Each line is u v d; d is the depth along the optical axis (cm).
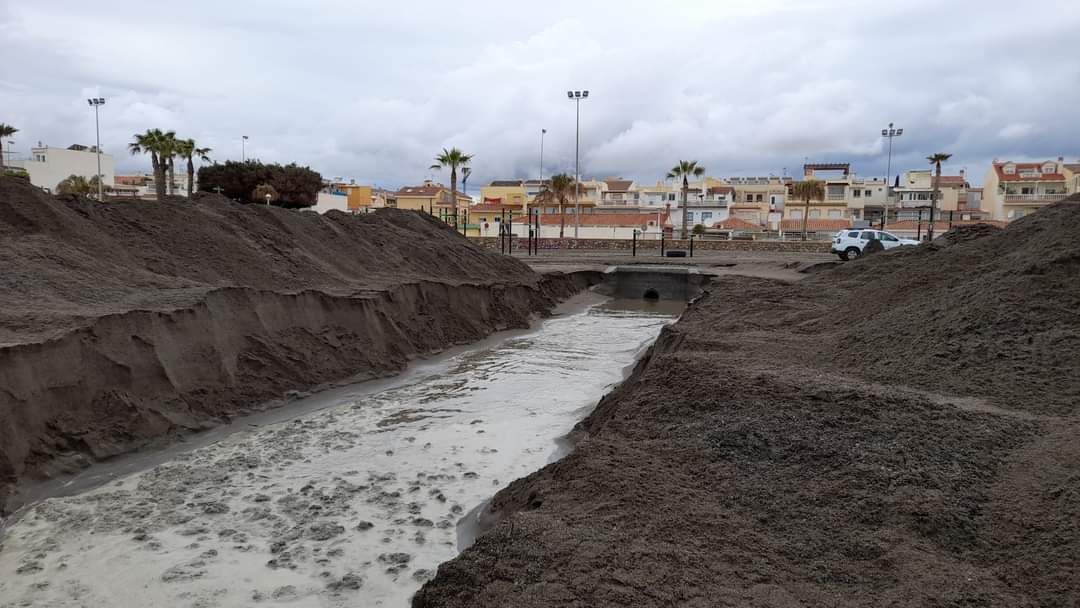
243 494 732
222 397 1032
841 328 1226
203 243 1428
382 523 658
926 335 976
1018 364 829
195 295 1122
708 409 750
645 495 540
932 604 392
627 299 3012
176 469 809
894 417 685
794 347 1091
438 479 780
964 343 913
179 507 698
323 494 732
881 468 566
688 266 3362
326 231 1914
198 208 1581
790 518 504
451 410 1102
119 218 1361
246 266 1429
